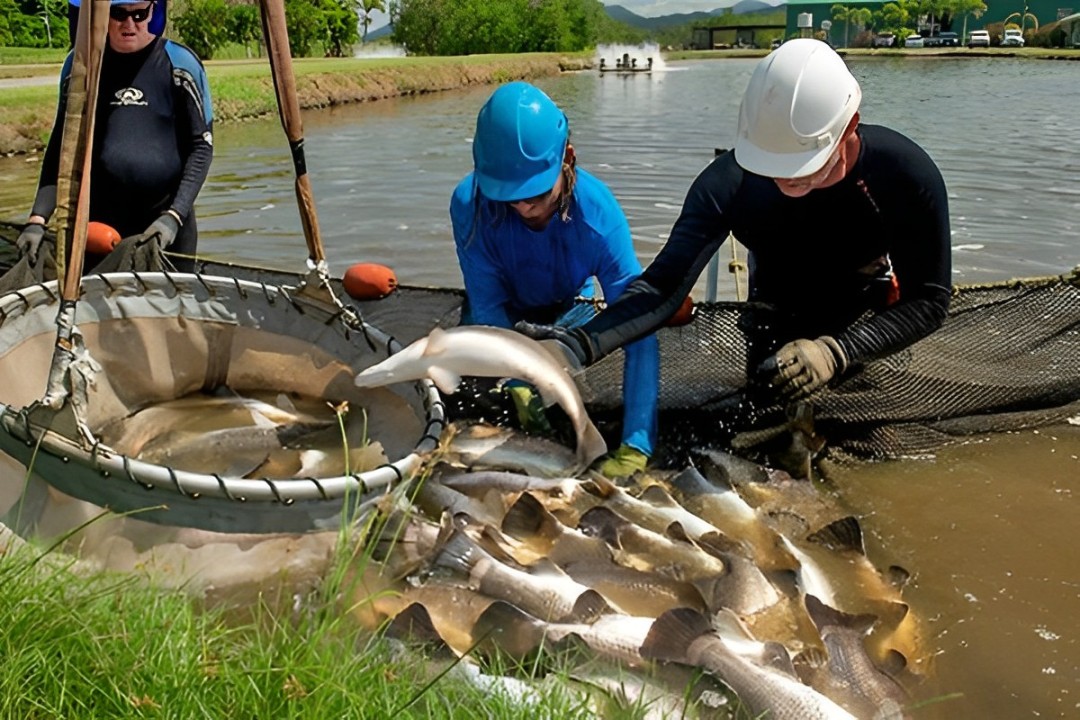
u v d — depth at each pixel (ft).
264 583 10.39
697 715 9.14
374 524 11.13
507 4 206.08
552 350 13.00
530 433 15.62
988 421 16.44
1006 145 47.70
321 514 10.44
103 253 15.97
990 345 16.38
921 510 14.12
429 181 39.32
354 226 30.81
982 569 12.65
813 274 14.90
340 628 9.71
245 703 8.16
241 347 15.03
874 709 9.66
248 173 41.01
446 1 205.26
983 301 16.33
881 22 263.70
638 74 149.89
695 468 14.28
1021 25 288.10
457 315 16.87
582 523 12.52
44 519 10.23
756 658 9.80
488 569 11.22
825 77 12.34
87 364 10.27
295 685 8.16
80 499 10.23
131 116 17.42
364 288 16.29
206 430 14.34
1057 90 85.81
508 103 13.67
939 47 227.81
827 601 11.64
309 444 14.26
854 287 14.97
